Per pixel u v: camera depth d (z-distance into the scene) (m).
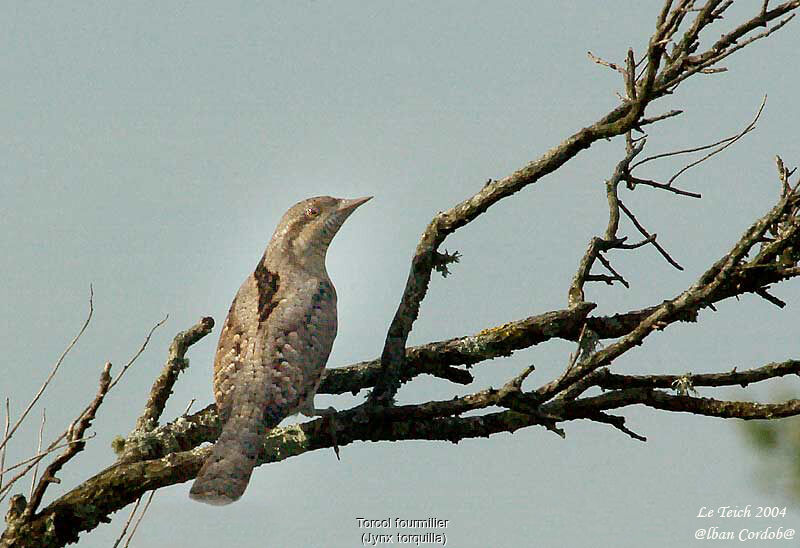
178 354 11.11
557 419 10.38
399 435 10.62
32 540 9.57
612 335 11.68
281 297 11.26
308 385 10.85
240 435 10.15
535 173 10.96
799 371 10.34
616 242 11.91
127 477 9.92
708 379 10.33
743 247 9.38
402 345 11.20
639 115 10.05
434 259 11.56
